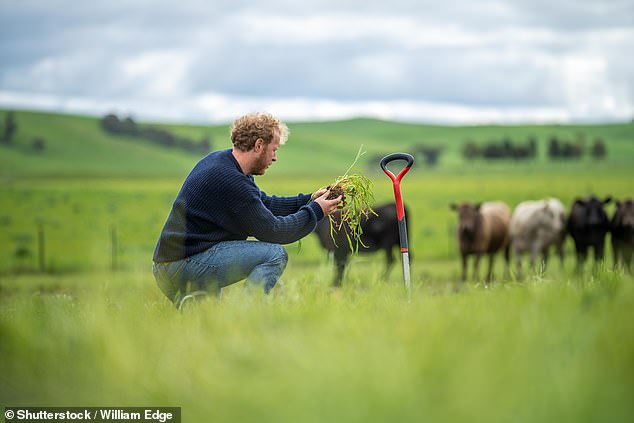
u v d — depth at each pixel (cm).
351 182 855
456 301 672
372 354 400
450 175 18688
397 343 434
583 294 641
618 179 14350
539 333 454
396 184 792
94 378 420
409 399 333
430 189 10894
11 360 458
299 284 895
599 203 2630
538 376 367
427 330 457
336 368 379
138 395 394
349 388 350
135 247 715
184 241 782
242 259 786
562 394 334
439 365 377
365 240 2984
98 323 493
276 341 460
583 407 322
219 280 793
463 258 2888
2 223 6097
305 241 4962
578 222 2664
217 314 564
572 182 13175
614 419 320
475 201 8506
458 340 439
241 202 779
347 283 887
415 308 603
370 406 329
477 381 346
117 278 636
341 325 508
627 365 378
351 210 865
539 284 728
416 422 319
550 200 2962
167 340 495
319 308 614
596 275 823
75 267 3531
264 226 787
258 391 366
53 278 3011
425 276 2989
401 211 790
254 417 344
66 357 454
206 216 784
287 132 838
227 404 361
